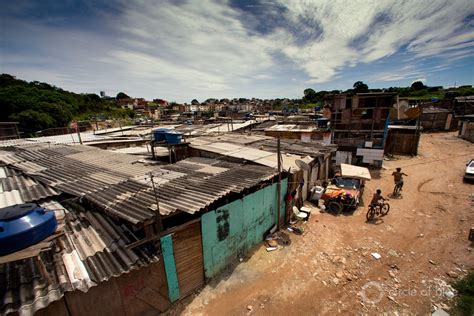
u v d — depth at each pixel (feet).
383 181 58.08
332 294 23.41
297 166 37.04
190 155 50.21
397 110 98.48
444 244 30.48
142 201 21.21
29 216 13.10
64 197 24.91
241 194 27.89
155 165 39.86
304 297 23.17
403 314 20.75
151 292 20.04
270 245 31.40
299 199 42.16
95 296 16.67
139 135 79.20
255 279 25.54
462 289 22.56
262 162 37.50
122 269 16.05
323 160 55.11
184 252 21.93
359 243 31.94
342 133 73.72
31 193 23.63
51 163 34.88
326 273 26.32
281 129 81.97
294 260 28.58
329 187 46.24
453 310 20.61
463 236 31.83
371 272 26.27
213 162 39.34
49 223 13.76
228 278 25.63
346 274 25.99
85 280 14.55
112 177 28.19
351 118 71.82
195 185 26.21
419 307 21.33
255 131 89.81
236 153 42.68
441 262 27.14
